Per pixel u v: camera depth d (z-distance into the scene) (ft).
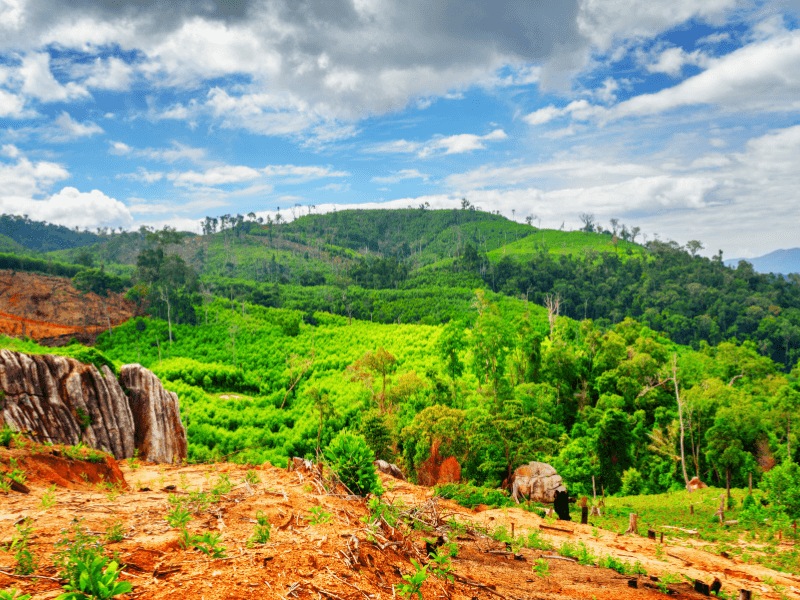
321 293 425.28
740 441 114.83
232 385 203.00
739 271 526.16
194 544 13.50
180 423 76.79
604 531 40.57
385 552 15.83
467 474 96.73
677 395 141.90
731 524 62.80
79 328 291.38
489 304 193.77
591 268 538.47
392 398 147.95
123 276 461.37
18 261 350.02
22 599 8.63
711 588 22.03
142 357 248.32
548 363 180.14
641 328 287.89
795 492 62.03
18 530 14.32
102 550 11.94
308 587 11.48
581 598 18.07
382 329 294.66
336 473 23.73
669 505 84.64
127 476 34.63
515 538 30.30
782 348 380.37
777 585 27.17
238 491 21.59
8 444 26.00
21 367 54.44
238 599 10.13
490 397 153.69
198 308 322.14
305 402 168.04
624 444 128.67
